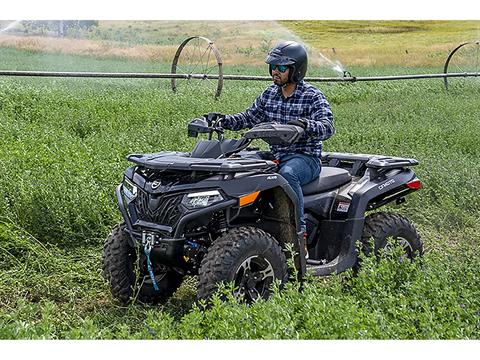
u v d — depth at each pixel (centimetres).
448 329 520
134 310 601
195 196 558
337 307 514
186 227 571
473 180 988
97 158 942
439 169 1000
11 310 593
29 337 492
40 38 4081
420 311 543
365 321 505
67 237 747
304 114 631
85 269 685
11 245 709
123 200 597
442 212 907
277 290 527
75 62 3394
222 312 503
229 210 585
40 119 1345
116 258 609
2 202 756
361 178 673
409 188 693
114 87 2058
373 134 1320
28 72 1498
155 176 585
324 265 635
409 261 605
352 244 645
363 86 2452
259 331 482
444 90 2408
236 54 3994
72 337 489
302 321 507
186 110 1524
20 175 823
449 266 615
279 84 628
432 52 4072
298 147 625
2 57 3406
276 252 577
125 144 1055
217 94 1773
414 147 1209
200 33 4469
